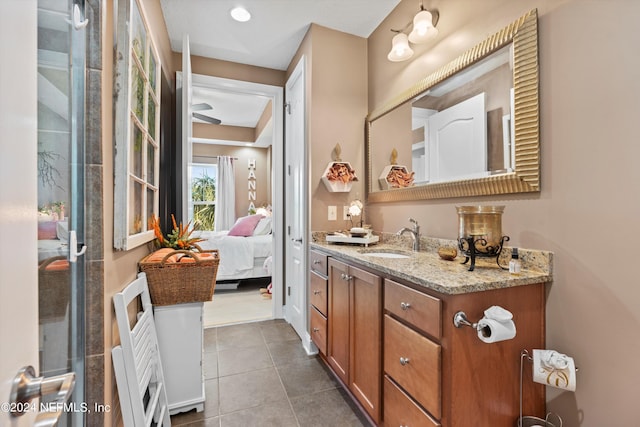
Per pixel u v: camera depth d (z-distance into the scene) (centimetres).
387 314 133
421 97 189
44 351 79
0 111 37
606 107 101
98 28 100
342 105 244
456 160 162
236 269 401
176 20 229
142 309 153
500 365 108
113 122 113
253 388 184
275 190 308
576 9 109
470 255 124
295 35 249
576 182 109
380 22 233
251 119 530
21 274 42
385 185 226
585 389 106
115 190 112
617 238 98
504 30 134
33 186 46
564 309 112
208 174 611
